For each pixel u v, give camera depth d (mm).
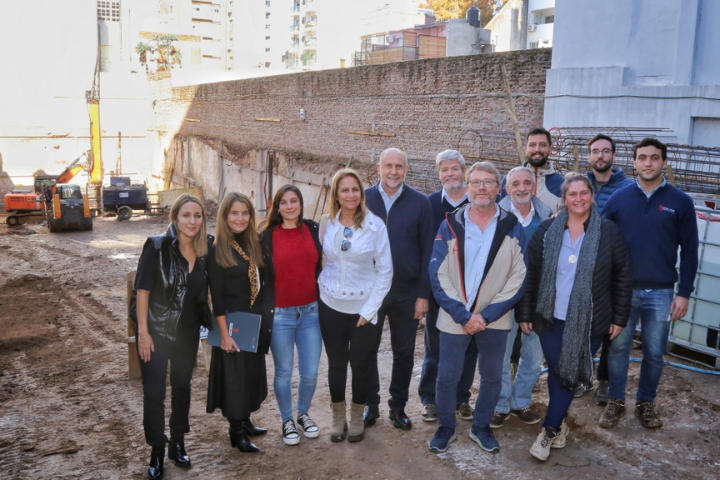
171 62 65000
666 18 9609
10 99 39156
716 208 6543
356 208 4277
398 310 4629
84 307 11977
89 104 32656
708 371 5320
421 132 16828
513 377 5480
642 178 4379
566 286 4082
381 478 4020
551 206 5090
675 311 4441
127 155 41250
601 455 4195
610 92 10383
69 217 25500
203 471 4188
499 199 5016
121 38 58688
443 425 4359
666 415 4641
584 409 4828
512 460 4180
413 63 16812
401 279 4590
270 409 5312
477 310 4102
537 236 4211
